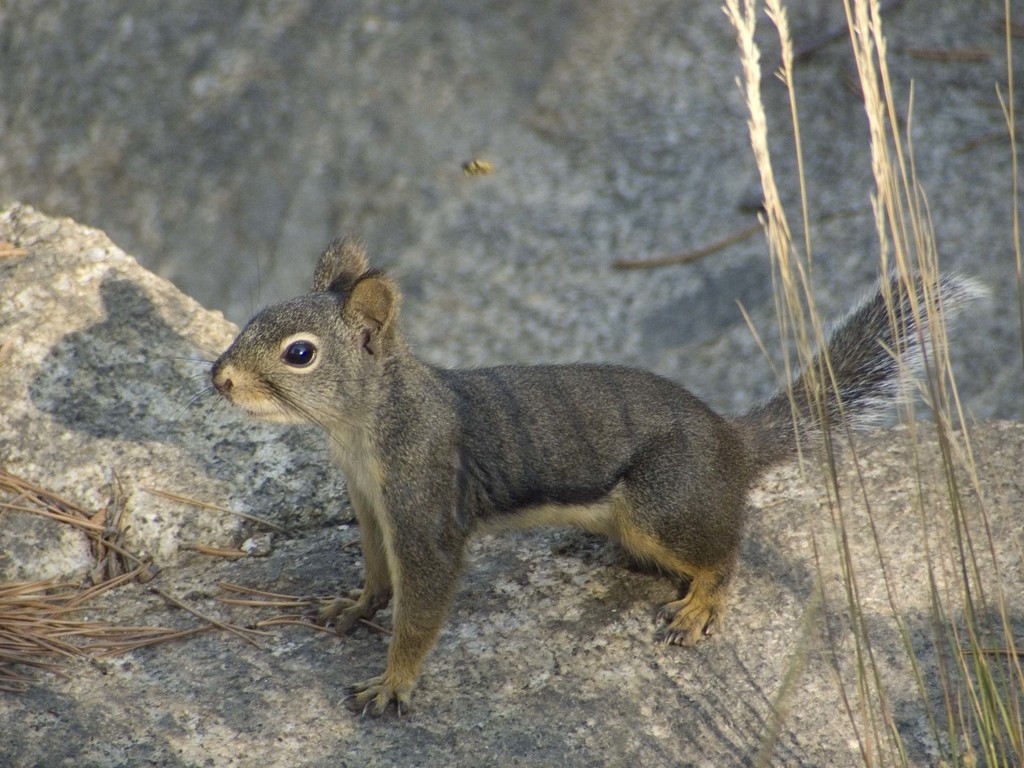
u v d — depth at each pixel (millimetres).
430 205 19922
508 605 9164
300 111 20234
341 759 7766
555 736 7914
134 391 10680
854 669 8266
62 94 19703
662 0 22438
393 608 8656
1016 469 10070
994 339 17281
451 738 7926
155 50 20250
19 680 8336
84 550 9695
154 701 8211
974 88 20547
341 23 21125
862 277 18156
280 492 10320
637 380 9266
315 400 8406
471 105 21000
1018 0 21797
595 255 19359
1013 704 7043
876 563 9234
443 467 8500
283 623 9094
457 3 21703
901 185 19094
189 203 19094
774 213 6426
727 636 8703
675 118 20953
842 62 21250
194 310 11406
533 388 9094
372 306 8469
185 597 9383
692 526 8812
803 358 6746
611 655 8625
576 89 21422
